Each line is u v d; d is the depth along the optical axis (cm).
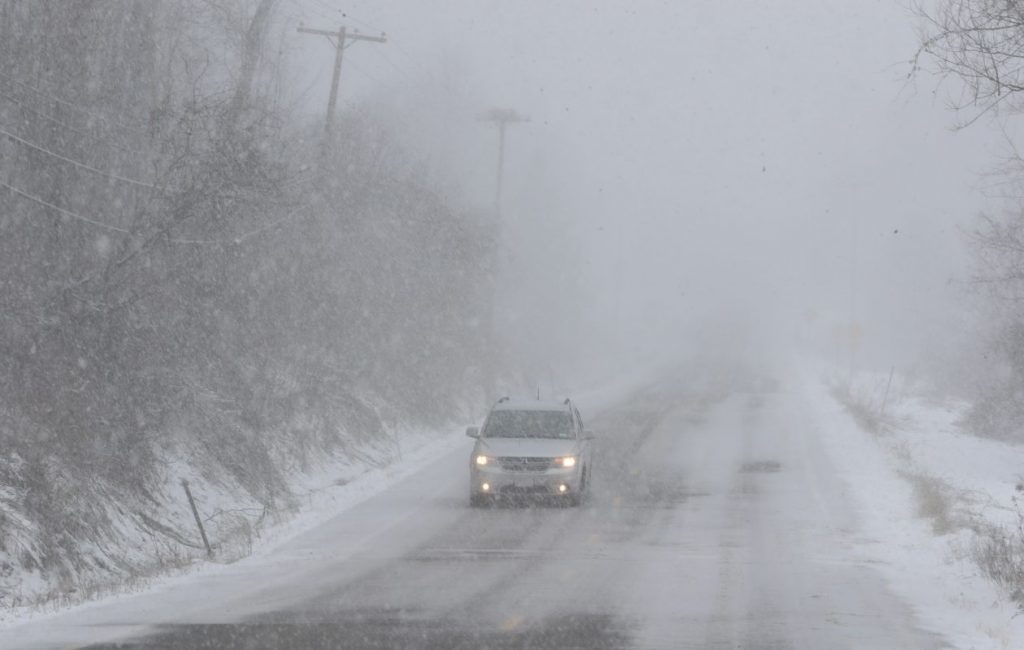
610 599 2427
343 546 3269
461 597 2445
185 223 3878
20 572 2789
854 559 3062
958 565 2939
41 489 3059
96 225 3722
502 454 4075
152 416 3725
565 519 3806
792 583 2666
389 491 4588
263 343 4875
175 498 3719
